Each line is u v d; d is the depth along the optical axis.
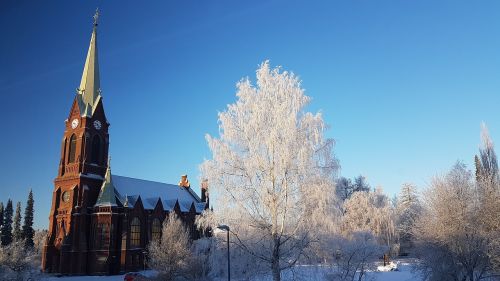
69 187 93.75
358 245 52.06
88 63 104.38
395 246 87.25
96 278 81.81
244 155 31.23
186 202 115.50
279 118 30.08
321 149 30.52
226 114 31.83
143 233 95.88
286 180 29.73
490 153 59.81
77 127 98.12
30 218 134.88
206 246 39.59
